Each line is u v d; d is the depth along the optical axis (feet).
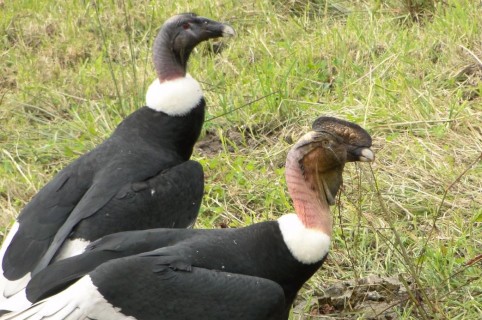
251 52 49.78
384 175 39.14
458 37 47.57
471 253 34.73
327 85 46.03
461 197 37.63
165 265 27.32
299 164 28.22
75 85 48.49
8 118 46.55
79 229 30.53
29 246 30.48
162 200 32.12
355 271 34.32
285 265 28.19
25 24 54.54
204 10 53.83
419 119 42.14
